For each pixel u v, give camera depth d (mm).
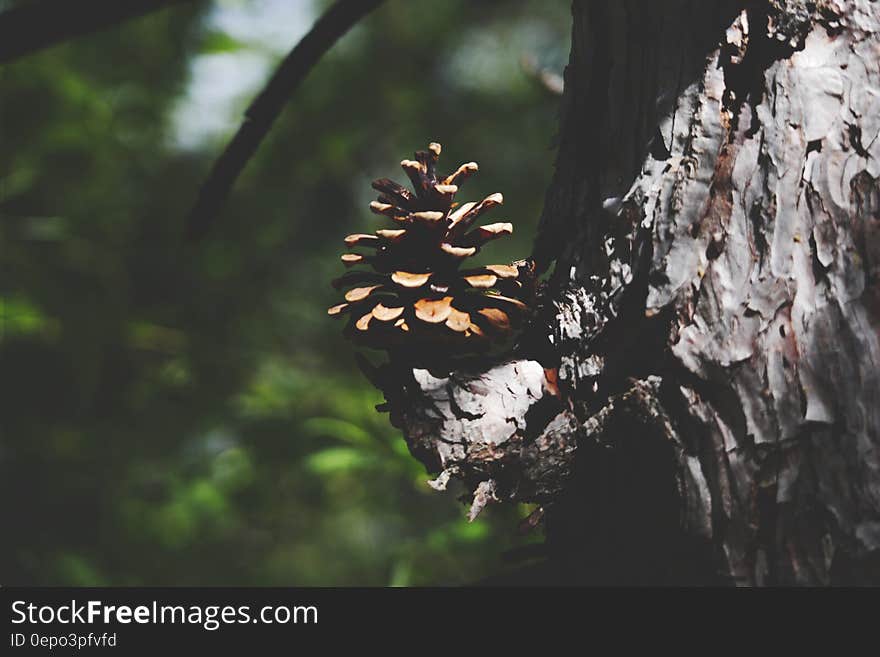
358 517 2674
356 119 2789
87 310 2369
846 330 1087
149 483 2301
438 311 1122
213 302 2520
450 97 2957
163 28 2590
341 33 1230
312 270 2658
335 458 1528
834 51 1105
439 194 1134
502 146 2803
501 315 1130
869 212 1093
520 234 2631
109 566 2248
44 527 2211
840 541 1078
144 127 2617
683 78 1117
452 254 1127
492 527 1415
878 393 1082
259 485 2191
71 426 2377
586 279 1130
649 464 1103
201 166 2715
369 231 2711
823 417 1083
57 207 2449
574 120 1147
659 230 1107
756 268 1096
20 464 2287
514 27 3064
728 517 1087
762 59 1108
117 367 2414
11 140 2385
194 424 2365
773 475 1085
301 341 2582
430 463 1121
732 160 1104
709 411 1092
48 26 1227
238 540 2607
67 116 2422
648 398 1098
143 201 2574
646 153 1121
